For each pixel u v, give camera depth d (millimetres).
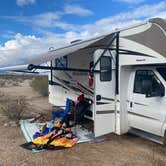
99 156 5566
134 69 6605
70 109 8320
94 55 6445
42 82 18125
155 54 5633
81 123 8164
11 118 9109
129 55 6328
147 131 6195
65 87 9672
